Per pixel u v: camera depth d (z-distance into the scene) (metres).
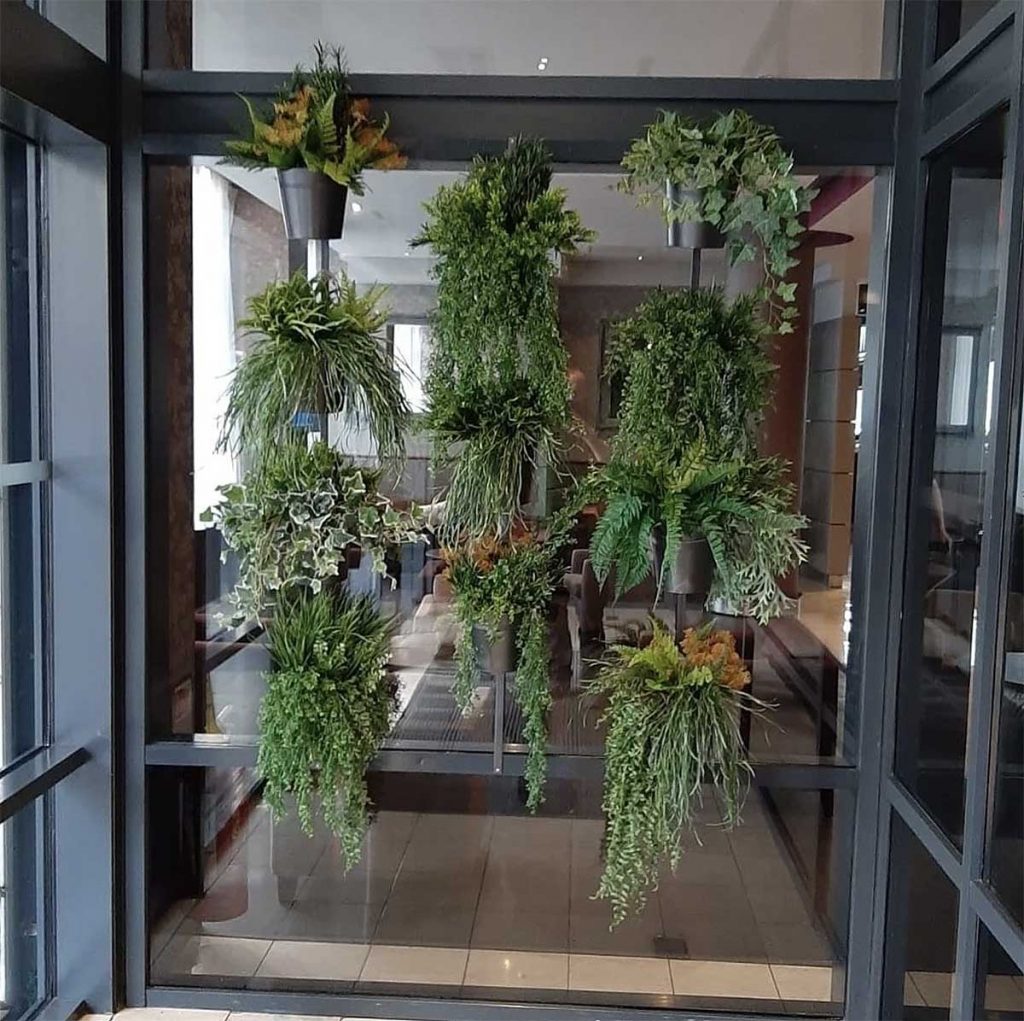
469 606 2.21
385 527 2.19
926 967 2.12
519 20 2.56
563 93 2.25
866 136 2.23
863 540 2.33
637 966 2.56
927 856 2.12
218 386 2.55
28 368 2.26
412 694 2.50
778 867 2.71
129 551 2.34
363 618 2.30
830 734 2.53
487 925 2.68
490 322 2.09
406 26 2.58
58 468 2.28
